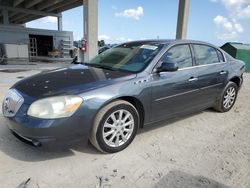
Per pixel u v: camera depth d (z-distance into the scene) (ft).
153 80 11.25
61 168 9.14
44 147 8.86
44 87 9.68
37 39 73.51
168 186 8.29
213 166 9.68
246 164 9.95
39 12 82.38
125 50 13.61
